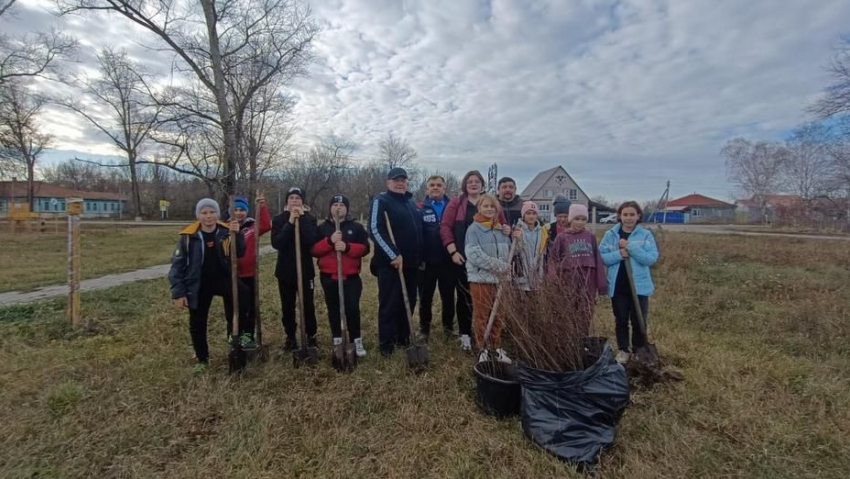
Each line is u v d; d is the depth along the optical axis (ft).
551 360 9.85
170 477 7.74
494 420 9.77
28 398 10.63
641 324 12.82
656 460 8.35
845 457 8.30
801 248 45.93
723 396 10.52
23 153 91.35
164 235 73.87
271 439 8.84
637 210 13.34
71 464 8.08
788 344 14.98
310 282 14.21
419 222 14.80
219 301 21.40
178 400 10.45
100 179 240.73
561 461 8.19
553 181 174.50
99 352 13.92
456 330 16.72
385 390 11.06
